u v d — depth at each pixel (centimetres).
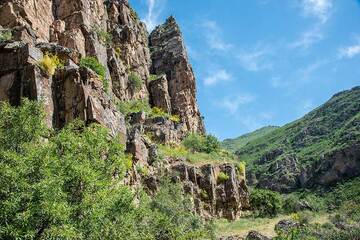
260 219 5809
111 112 3556
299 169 11106
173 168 4947
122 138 3688
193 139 6194
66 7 5319
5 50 3191
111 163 2255
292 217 6331
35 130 2108
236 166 6116
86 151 2184
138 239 2316
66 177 1877
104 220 2033
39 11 4703
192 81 7425
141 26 7931
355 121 12488
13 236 1605
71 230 1688
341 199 8706
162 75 7019
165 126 5788
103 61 5444
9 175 1672
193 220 4025
